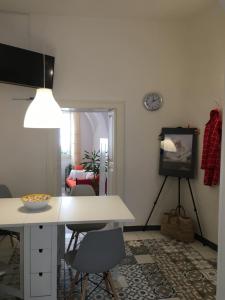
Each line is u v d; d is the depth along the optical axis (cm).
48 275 240
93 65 424
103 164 531
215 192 374
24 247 235
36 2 370
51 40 412
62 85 419
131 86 434
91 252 209
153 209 449
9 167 417
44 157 425
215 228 374
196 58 414
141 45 432
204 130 393
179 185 438
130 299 261
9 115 412
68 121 864
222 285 132
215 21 370
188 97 435
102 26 423
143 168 444
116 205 292
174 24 434
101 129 784
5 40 402
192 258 348
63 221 237
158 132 442
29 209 271
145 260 341
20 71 374
